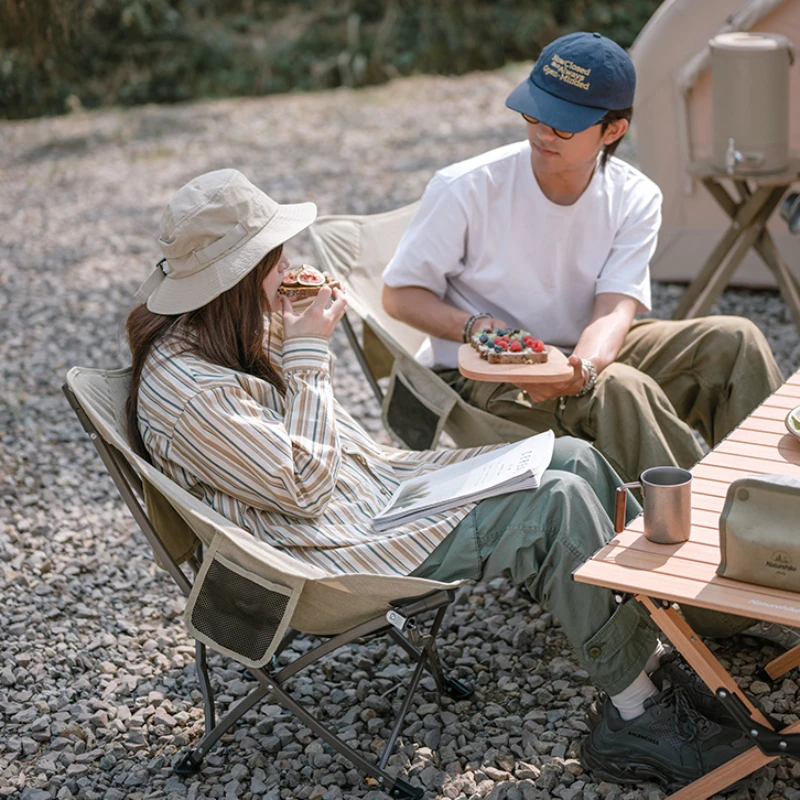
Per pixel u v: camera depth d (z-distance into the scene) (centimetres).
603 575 187
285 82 1377
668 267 544
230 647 222
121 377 236
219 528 207
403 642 262
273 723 253
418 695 260
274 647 215
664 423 266
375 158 913
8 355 522
